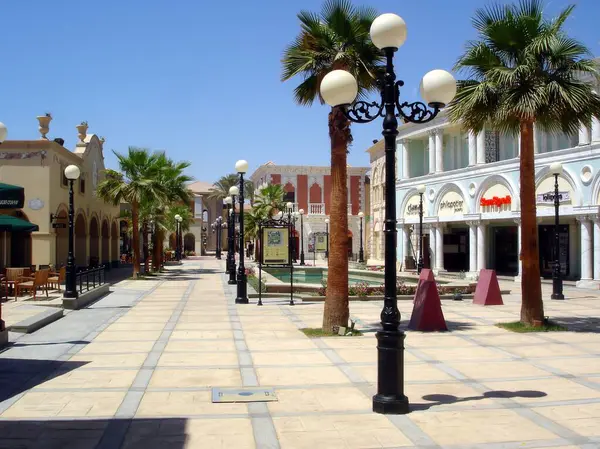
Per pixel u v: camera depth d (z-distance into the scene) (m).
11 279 19.05
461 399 7.33
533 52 12.45
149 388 7.88
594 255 25.47
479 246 33.62
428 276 13.26
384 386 6.77
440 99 6.93
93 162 33.62
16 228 16.55
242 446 5.68
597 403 7.17
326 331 12.42
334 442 5.79
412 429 6.16
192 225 82.19
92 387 7.93
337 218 12.41
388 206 6.76
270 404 7.12
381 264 44.22
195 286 26.20
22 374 8.67
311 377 8.50
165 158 33.97
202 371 8.89
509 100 12.45
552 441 5.79
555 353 10.41
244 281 18.78
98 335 12.28
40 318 13.52
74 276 17.14
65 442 5.78
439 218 36.97
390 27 6.70
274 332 12.66
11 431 6.10
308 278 33.72
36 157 24.88
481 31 13.34
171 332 12.68
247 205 81.56
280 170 62.78
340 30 12.31
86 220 32.12
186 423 6.39
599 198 25.25
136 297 20.81
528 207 13.39
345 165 12.37
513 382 8.24
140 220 35.81
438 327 13.05
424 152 42.62
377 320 14.66
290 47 12.88
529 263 13.39
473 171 34.09
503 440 5.82
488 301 18.17
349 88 7.15
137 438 5.91
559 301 19.69
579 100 12.12
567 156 26.84
